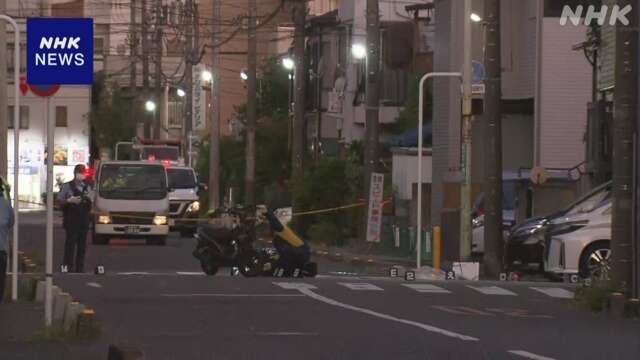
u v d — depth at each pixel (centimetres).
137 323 5019
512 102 12312
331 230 12862
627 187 5769
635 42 5747
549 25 11812
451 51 12156
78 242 8250
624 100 5769
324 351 4184
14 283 5706
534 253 8469
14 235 5759
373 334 4666
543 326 5031
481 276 8856
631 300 5525
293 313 5412
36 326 4862
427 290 6619
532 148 12281
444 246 10000
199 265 9756
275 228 8306
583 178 10694
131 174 12506
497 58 8975
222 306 5666
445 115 12350
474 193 11956
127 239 13062
